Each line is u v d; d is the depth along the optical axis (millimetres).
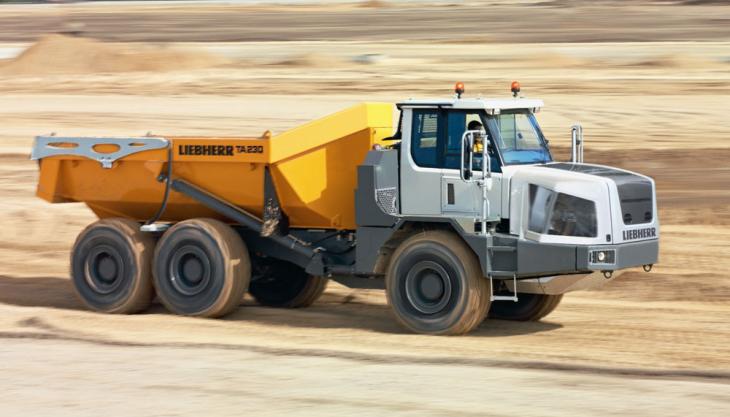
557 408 16031
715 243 31484
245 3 197500
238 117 54406
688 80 58688
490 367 18578
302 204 22922
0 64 76000
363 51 78375
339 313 24750
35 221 37031
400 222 21734
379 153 21953
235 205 23703
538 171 20797
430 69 66125
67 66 72438
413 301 21641
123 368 18891
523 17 116312
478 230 21141
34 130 53562
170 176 23734
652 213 21250
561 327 22641
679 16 111188
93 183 24750
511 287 21516
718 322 22922
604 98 54688
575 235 20328
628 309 24484
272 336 21609
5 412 16594
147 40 98938
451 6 152125
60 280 29422
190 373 18438
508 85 59094
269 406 16422
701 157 42812
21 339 21359
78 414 16375
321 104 56406
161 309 24703
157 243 24078
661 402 16250
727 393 16703
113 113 56844
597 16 114812
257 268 24906
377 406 16312
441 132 21562
